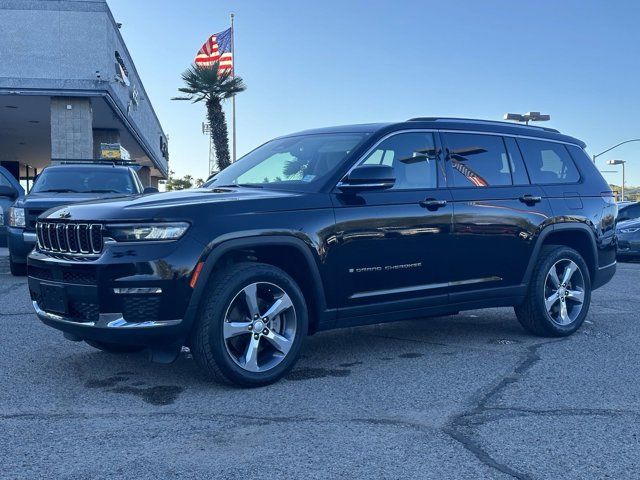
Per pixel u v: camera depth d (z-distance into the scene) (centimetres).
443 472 333
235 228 464
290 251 497
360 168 508
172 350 464
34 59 2534
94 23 2561
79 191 1120
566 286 655
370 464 343
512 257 609
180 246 446
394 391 470
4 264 1315
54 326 492
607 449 363
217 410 429
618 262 1609
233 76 3162
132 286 439
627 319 748
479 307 601
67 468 338
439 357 570
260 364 485
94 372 520
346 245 511
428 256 555
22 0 2517
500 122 646
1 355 571
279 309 485
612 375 511
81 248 463
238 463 344
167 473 332
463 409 430
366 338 646
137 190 1143
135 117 3503
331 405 439
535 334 654
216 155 3186
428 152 577
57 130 2591
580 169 692
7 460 348
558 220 641
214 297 458
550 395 459
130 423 405
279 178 547
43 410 429
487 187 603
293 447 366
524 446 367
